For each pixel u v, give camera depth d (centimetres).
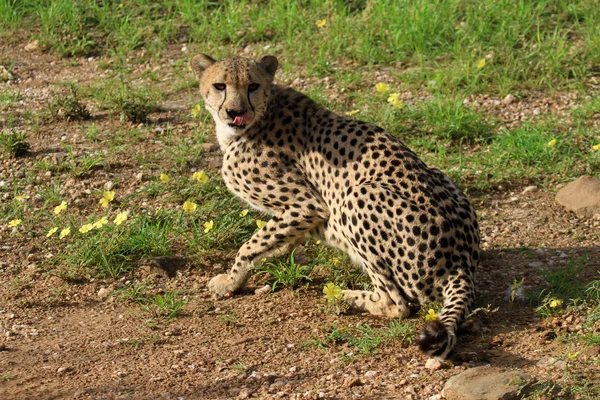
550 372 1083
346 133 1326
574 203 1595
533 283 1352
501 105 2014
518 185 1703
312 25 2420
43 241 1548
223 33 2411
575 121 1911
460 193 1335
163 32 2448
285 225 1359
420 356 1154
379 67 2219
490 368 1059
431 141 1839
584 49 2209
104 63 2333
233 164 1394
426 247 1224
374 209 1241
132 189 1714
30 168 1802
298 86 2147
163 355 1188
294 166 1357
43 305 1357
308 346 1198
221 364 1155
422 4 2367
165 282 1422
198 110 1908
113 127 1977
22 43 2456
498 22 2350
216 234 1523
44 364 1172
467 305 1192
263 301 1352
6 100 2120
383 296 1277
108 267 1427
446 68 2148
